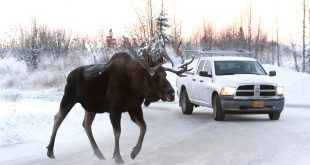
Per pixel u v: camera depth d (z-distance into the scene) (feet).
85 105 48.44
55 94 136.77
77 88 48.73
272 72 82.48
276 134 63.26
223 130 67.82
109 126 72.69
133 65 44.73
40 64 203.92
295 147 53.62
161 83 43.83
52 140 49.32
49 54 224.33
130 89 45.03
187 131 67.67
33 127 65.10
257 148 53.52
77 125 71.15
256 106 76.54
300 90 135.23
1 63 218.18
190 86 88.38
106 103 46.91
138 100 45.57
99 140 60.59
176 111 96.27
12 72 194.49
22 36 232.94
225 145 55.88
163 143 57.88
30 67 200.03
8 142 57.88
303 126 71.00
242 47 243.81
